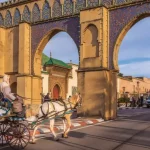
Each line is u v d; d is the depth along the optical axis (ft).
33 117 33.71
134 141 32.96
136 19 57.16
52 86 102.78
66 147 29.27
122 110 99.66
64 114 34.60
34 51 69.62
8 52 73.61
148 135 37.60
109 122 53.67
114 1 59.52
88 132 40.01
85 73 59.88
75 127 45.70
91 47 59.93
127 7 57.98
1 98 30.60
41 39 68.85
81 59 60.64
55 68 102.83
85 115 59.16
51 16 67.77
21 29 69.36
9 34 73.87
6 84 31.12
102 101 57.41
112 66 59.00
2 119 30.42
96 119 55.83
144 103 144.05
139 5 56.54
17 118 30.14
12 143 29.99
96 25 58.85
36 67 69.87
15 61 72.13
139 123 52.31
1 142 31.94
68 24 64.95
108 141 32.86
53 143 31.55
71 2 65.10
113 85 59.88
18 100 30.53
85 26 60.23
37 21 69.26
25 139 32.99
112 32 59.41
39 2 69.92
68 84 113.50
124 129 43.55
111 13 59.82
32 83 69.05
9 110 29.99
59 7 66.80
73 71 117.50
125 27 58.03
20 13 72.84
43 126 44.78
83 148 28.73
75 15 63.82
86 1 62.90
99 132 40.09
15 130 29.12
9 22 74.69
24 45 68.69
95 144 30.94
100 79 57.88
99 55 58.34
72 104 35.50
